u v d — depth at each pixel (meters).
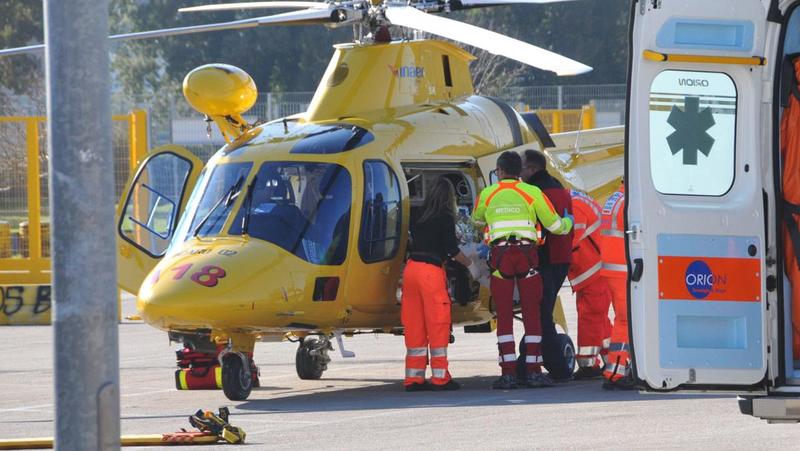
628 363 43.47
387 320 46.91
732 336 28.09
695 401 40.19
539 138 53.44
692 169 28.05
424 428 36.34
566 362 47.88
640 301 27.72
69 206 19.11
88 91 19.16
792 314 28.41
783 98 28.38
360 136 46.28
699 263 27.97
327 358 51.19
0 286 80.81
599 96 137.25
